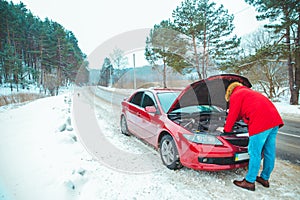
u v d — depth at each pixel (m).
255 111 2.02
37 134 3.41
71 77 19.78
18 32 25.28
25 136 3.29
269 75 14.27
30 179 1.97
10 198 1.65
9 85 21.83
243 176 2.37
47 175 2.07
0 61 21.36
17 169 2.16
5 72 21.45
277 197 1.94
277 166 2.72
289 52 9.30
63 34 28.34
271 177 2.38
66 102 8.07
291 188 2.12
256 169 2.04
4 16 22.94
